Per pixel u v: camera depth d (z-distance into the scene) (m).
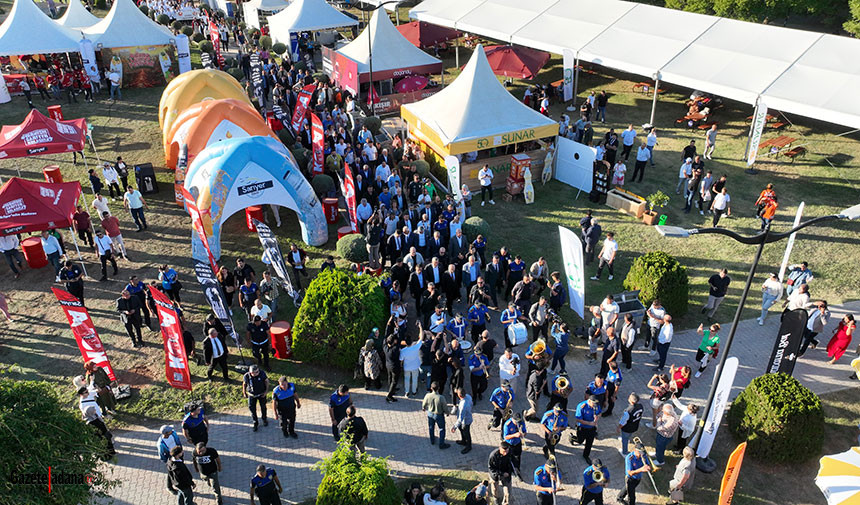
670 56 25.16
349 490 9.56
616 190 21.58
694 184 20.33
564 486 11.42
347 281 14.43
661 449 11.57
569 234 14.88
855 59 22.48
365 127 25.89
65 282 16.06
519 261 16.14
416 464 11.91
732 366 10.82
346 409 11.84
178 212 21.50
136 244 19.64
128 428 12.87
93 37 32.16
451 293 15.77
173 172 24.09
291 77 30.86
